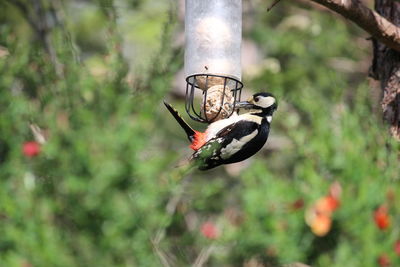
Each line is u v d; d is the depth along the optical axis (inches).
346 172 546.9
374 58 458.9
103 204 501.7
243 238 543.5
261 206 543.5
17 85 552.4
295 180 553.3
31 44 542.6
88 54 735.1
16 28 655.1
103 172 502.9
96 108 523.8
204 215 584.4
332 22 833.5
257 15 855.7
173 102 797.9
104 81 534.3
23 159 509.7
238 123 435.5
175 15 546.9
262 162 557.0
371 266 538.3
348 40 843.4
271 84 759.7
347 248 538.3
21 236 483.5
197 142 435.8
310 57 807.1
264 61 794.2
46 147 505.7
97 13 757.9
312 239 548.4
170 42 539.2
